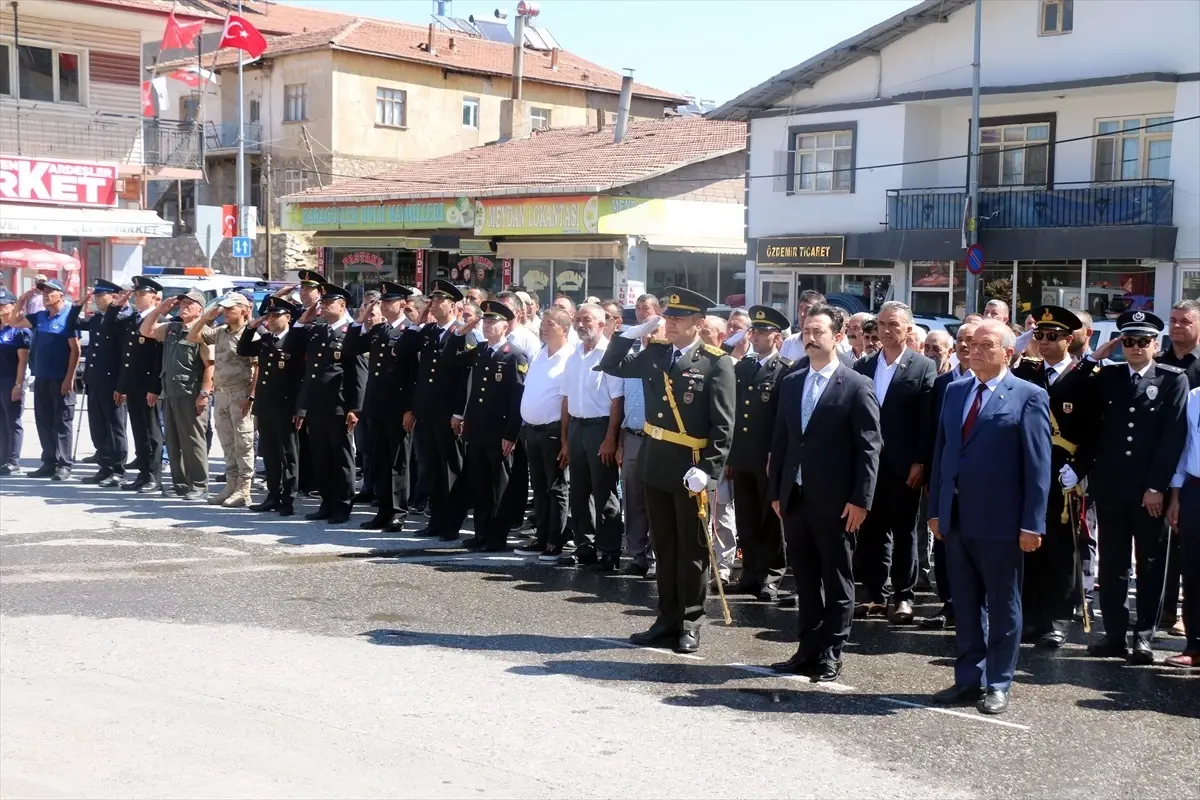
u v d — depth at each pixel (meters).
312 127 45.34
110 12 29.14
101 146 30.25
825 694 7.13
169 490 14.00
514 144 38.75
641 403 9.95
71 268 27.14
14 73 29.03
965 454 7.03
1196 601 7.89
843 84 28.42
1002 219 25.77
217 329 13.23
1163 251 23.53
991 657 6.94
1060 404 8.36
